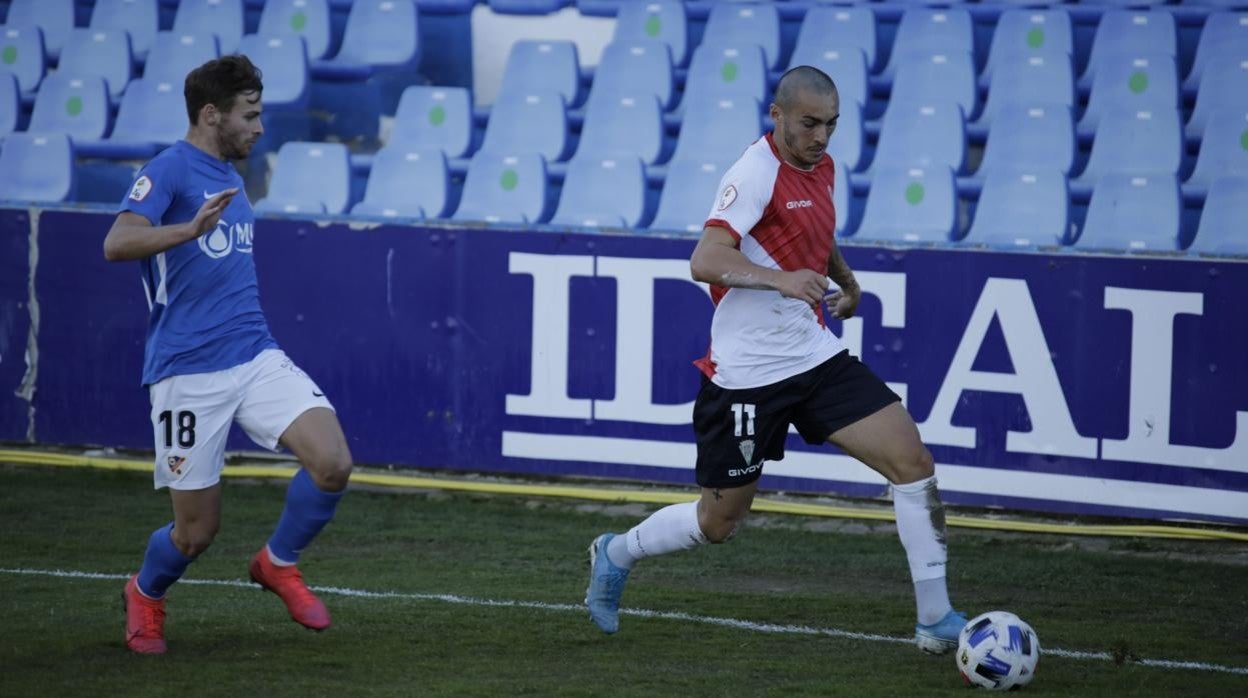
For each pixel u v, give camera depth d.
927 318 24.70
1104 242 29.41
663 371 26.03
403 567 21.81
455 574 21.36
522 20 40.00
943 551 16.31
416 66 40.00
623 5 39.16
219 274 16.05
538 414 26.83
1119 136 32.22
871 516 24.92
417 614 18.84
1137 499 23.70
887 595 20.45
